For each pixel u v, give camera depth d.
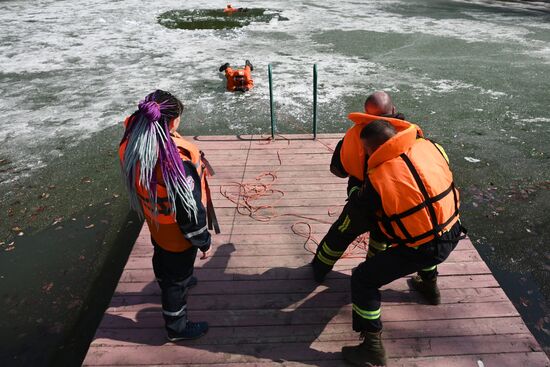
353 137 2.46
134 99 7.82
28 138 6.43
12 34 12.24
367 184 2.20
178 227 2.29
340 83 8.51
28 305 3.69
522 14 15.07
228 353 2.67
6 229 4.56
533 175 5.41
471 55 10.30
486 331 2.78
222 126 6.73
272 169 4.74
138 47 11.07
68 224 4.64
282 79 8.73
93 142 6.31
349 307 2.98
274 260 3.41
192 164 2.17
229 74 8.09
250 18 14.39
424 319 2.87
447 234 2.21
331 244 2.88
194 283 3.15
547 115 7.08
